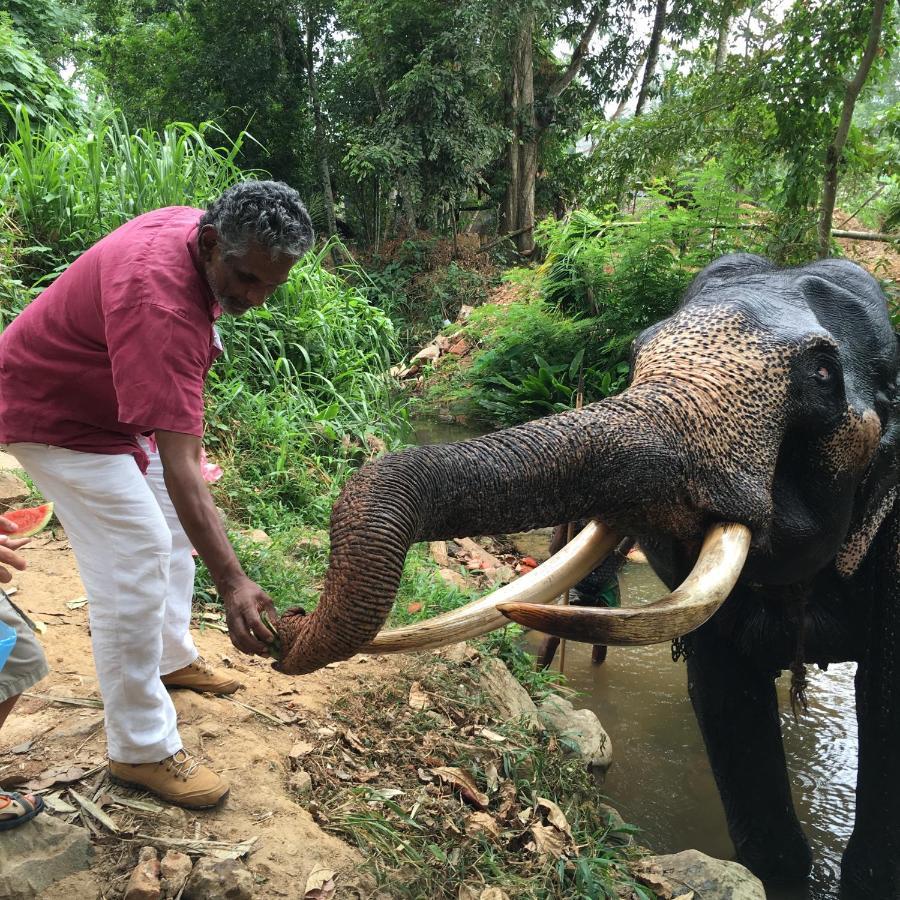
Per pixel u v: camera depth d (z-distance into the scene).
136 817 2.47
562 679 4.66
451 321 17.98
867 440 3.01
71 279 2.22
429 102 18.64
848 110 8.89
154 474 2.75
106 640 2.37
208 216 2.07
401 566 2.08
